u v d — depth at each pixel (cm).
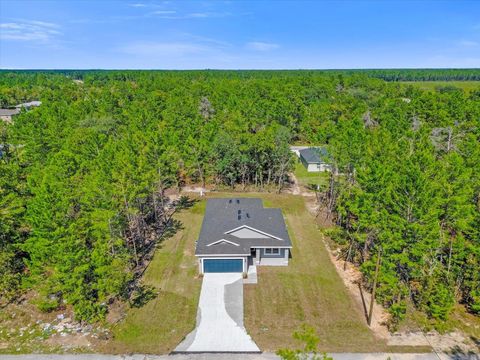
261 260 3316
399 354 2273
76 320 2620
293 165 5662
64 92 11038
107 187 3075
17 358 2262
